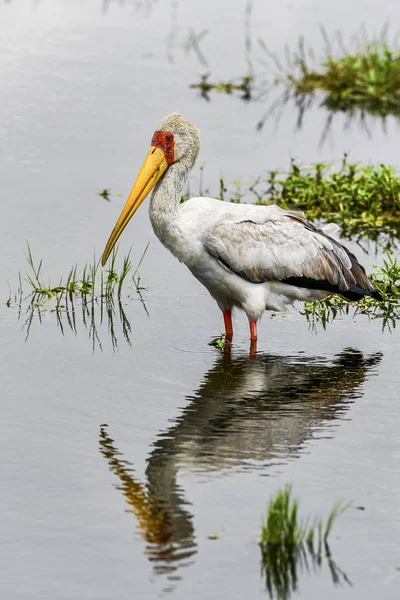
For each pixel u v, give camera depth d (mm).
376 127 23734
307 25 30078
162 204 13203
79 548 8789
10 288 14961
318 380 12383
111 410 11320
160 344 13352
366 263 16562
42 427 10852
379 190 19000
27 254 16219
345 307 15109
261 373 12570
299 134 22953
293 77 26203
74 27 29484
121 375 12297
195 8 32031
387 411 11570
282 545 8914
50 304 14492
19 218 17688
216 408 11492
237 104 24719
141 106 23828
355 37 28609
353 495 9719
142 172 13281
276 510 8914
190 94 25078
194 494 9648
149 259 16391
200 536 9000
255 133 22828
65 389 11812
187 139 13328
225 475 10016
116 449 10438
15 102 23531
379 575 8594
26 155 20734
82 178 19719
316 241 13742
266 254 13352
